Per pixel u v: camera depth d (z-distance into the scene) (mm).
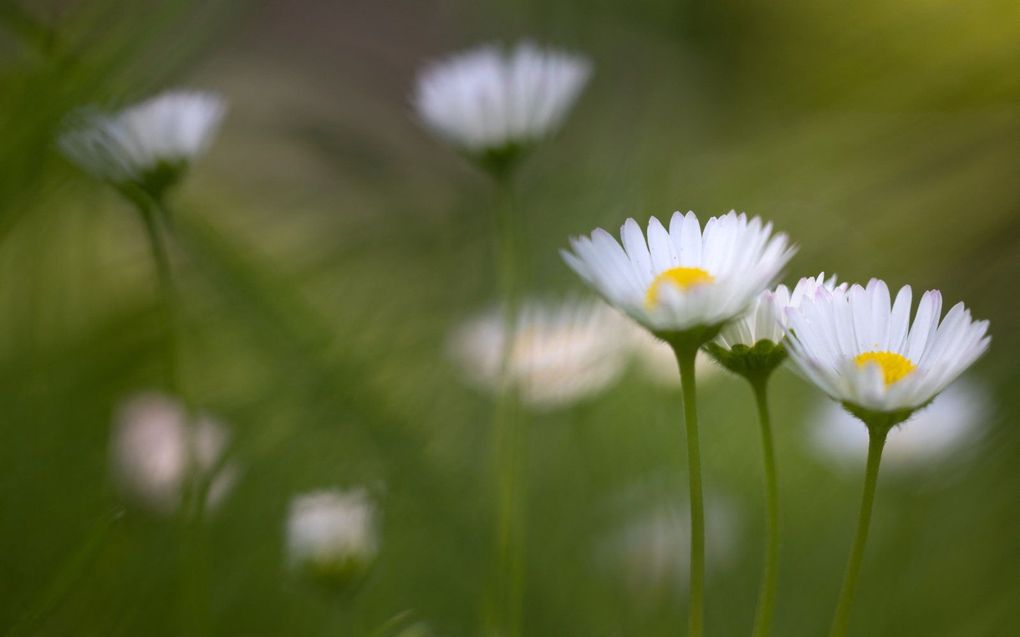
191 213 592
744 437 659
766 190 811
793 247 390
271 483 521
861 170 804
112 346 552
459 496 539
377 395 556
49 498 496
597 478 579
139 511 500
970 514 573
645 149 782
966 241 757
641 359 631
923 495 569
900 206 781
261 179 805
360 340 632
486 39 787
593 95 807
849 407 386
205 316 595
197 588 460
